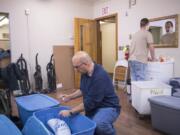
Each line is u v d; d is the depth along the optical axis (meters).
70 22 5.75
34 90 5.13
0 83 3.66
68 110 1.88
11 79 4.00
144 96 2.94
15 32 4.95
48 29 5.41
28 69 5.17
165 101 2.50
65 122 1.84
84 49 5.80
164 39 4.20
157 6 4.33
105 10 5.73
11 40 4.91
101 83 1.93
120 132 2.65
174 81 3.16
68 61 5.68
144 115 3.10
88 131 1.49
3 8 4.77
